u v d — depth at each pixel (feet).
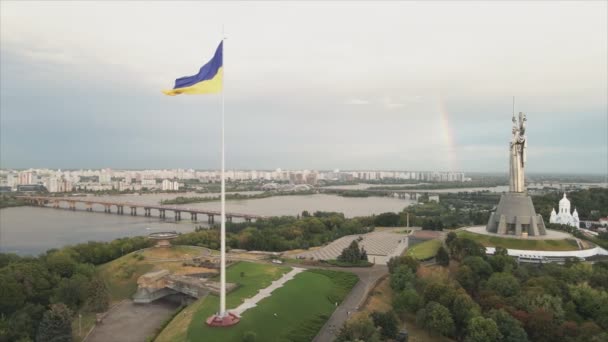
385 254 627.87
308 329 351.46
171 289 491.31
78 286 438.40
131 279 515.91
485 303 373.40
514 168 605.73
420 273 465.06
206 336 313.53
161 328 375.04
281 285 448.65
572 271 437.99
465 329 343.05
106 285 497.46
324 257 616.39
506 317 331.77
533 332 331.36
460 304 355.15
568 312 365.40
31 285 438.40
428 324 349.20
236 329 323.98
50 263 495.82
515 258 507.30
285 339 327.67
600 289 400.67
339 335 312.09
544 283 404.98
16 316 384.47
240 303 384.27
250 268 531.09
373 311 366.84
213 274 501.56
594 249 555.28
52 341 335.88
